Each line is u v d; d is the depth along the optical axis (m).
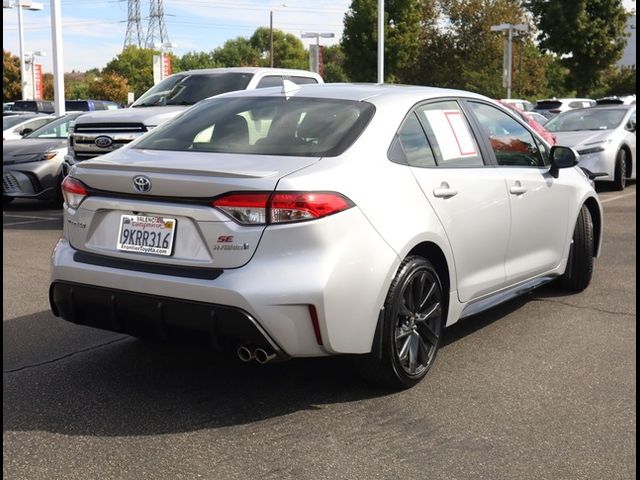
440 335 4.23
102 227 3.81
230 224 3.44
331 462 3.21
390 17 45.47
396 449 3.33
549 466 3.19
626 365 4.43
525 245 5.08
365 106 4.19
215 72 10.45
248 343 3.45
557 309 5.63
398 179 3.92
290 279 3.40
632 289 6.25
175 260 3.55
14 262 7.32
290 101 4.37
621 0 38.16
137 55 73.12
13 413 3.68
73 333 4.97
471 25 50.16
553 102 27.44
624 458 3.27
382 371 3.87
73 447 3.33
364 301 3.62
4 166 10.70
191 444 3.37
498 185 4.71
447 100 4.67
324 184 3.54
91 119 9.18
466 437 3.46
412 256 3.96
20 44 41.22
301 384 4.08
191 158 3.83
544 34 38.94
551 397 3.94
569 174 5.74
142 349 4.64
